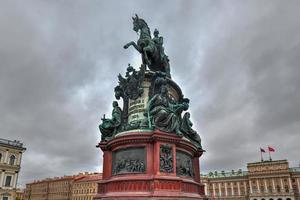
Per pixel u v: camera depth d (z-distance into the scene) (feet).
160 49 80.94
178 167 62.28
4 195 221.87
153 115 64.95
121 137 62.49
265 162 396.16
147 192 54.54
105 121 74.64
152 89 72.02
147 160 58.95
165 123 62.39
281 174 376.89
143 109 70.23
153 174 56.85
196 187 66.54
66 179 399.44
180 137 61.87
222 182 428.97
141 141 61.16
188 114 76.38
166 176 55.98
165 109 65.10
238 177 415.64
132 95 73.31
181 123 73.20
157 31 84.74
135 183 56.90
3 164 226.79
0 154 229.66
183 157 65.26
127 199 54.39
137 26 83.97
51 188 422.41
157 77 72.18
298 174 372.79
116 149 64.59
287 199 363.35
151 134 60.44
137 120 68.64
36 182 466.70
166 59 81.66
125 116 72.74
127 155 61.98
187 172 64.64
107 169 66.95
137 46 81.20
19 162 239.09
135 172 59.00
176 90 78.59
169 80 75.36
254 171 400.67
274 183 380.17
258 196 384.88
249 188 399.65
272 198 374.22
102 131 73.61
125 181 58.13
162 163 57.67
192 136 74.18
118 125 71.92
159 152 58.29
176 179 56.39
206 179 443.32
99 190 65.36
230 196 413.59
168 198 52.65
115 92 79.41
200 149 73.67
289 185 367.45
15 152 238.27
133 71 76.69
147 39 79.20
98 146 71.46
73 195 377.09
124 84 78.02
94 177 367.25
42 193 437.17
